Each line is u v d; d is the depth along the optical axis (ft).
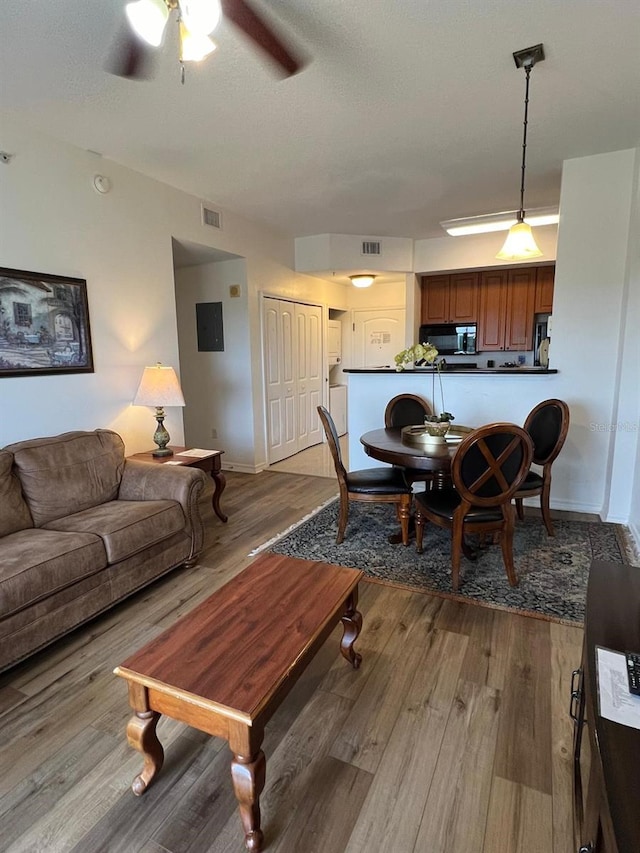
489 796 4.53
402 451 8.97
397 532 10.91
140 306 11.62
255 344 16.44
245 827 4.00
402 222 16.07
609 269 11.13
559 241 11.44
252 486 15.10
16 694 5.98
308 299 19.81
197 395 17.43
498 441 7.64
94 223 10.34
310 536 10.78
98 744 5.22
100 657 6.70
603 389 11.61
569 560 9.37
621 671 3.13
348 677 6.20
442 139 9.82
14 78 7.35
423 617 7.52
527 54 6.97
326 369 21.86
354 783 4.69
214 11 4.28
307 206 14.24
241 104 8.26
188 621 5.03
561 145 10.23
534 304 18.69
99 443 9.64
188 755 5.06
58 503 8.46
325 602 5.40
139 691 4.30
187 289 16.94
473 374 12.73
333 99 8.14
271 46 5.70
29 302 9.07
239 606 5.31
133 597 8.27
